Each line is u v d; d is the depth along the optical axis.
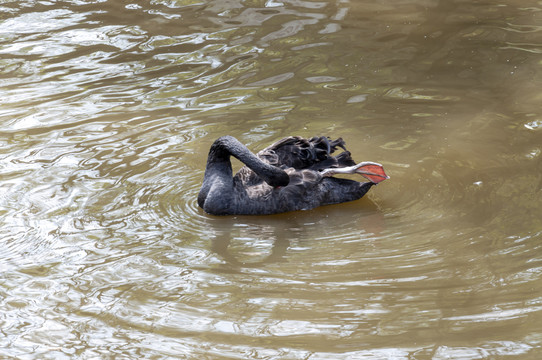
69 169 11.19
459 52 15.36
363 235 9.41
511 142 11.58
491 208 9.77
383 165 11.09
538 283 8.03
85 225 9.70
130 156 11.60
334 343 7.21
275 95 13.73
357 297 7.97
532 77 14.00
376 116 12.70
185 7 18.95
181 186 10.73
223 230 9.70
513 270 8.32
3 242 9.26
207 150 11.71
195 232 9.62
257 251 9.10
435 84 13.92
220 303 7.98
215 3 19.14
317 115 12.81
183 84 14.36
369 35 16.52
